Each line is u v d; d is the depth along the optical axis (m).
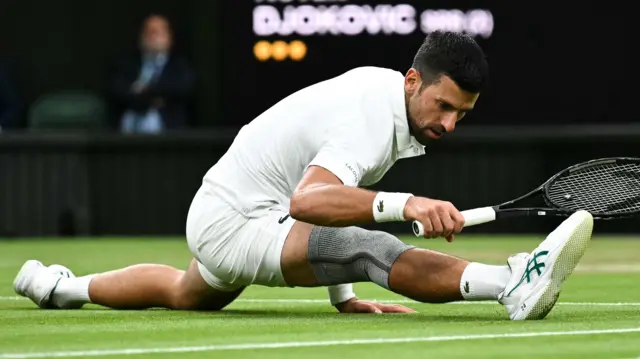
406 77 15.22
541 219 44.47
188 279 17.16
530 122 43.56
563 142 42.75
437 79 14.84
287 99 16.23
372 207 14.37
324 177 14.84
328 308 18.23
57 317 16.33
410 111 15.20
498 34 43.16
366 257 15.24
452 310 17.48
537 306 14.64
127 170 44.28
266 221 15.93
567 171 15.81
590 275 26.38
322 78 43.94
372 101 15.22
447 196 43.19
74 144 44.03
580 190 15.69
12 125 47.34
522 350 12.32
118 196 44.31
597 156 42.66
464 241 40.84
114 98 45.66
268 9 44.00
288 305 18.98
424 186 43.19
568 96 43.44
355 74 15.67
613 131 42.38
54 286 17.69
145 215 44.44
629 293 21.31
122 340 13.26
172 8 48.75
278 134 16.00
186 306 17.45
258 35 44.19
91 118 46.72
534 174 43.03
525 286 14.61
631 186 15.81
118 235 44.38
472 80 14.70
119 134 44.09
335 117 15.28
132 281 17.48
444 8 42.97
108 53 49.19
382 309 17.16
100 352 12.27
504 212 14.95
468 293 14.84
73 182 44.16
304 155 15.82
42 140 43.97
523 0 43.03
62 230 44.06
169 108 45.34
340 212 14.48
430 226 14.14
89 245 39.94
